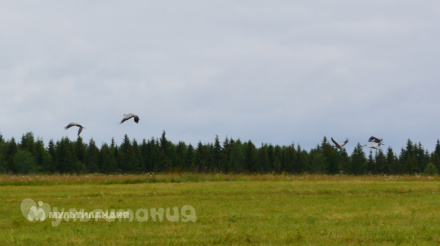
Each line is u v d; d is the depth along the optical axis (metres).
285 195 75.31
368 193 78.75
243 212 57.94
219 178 105.62
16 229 48.81
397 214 55.59
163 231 46.50
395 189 82.75
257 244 41.75
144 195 74.75
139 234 45.16
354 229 46.59
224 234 44.53
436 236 44.06
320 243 41.62
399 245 41.00
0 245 41.59
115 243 41.97
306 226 48.41
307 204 65.19
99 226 50.00
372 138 66.44
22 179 98.44
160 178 103.38
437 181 103.75
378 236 43.78
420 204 65.25
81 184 96.00
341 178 109.75
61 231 47.38
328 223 50.12
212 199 70.19
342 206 63.28
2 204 65.12
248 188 84.12
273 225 49.00
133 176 106.31
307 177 110.94
